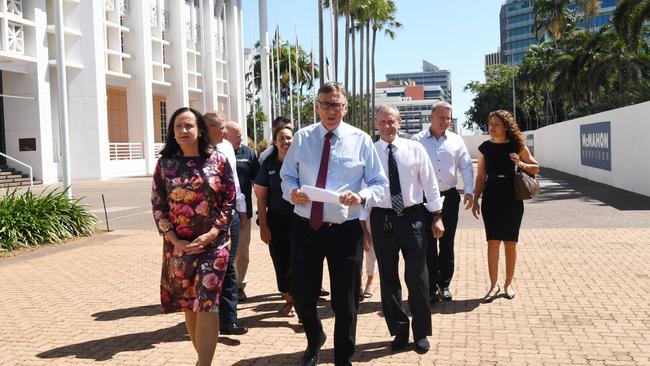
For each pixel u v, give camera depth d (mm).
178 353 5133
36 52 29062
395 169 5184
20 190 24594
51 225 11977
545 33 68938
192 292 4320
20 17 28094
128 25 37375
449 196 6527
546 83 61125
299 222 4508
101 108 32750
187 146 4383
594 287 6934
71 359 5008
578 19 65062
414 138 6715
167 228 4320
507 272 6609
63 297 7312
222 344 5309
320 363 4781
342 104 4457
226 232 4395
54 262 9836
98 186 28109
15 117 29578
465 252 9594
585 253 9086
